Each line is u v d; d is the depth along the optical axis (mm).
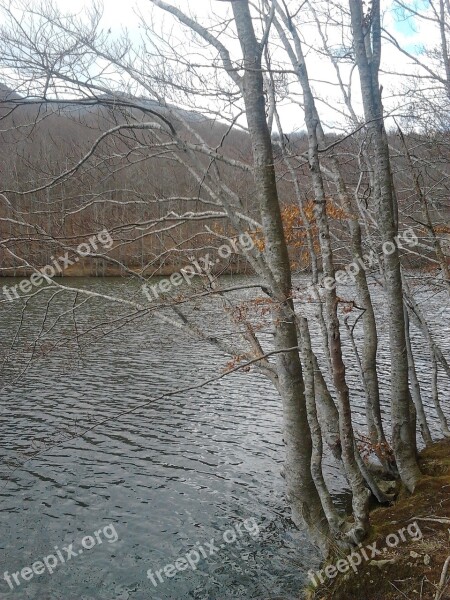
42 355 6672
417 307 11086
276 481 11469
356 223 8398
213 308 22406
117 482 11297
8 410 15023
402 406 9281
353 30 7770
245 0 5754
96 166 6340
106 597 8016
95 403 15938
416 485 9031
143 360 20812
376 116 7980
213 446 13180
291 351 6285
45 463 12000
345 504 10258
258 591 8023
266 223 6113
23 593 8047
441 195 11102
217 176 6320
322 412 9219
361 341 22234
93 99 5516
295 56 6715
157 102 6277
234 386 17891
